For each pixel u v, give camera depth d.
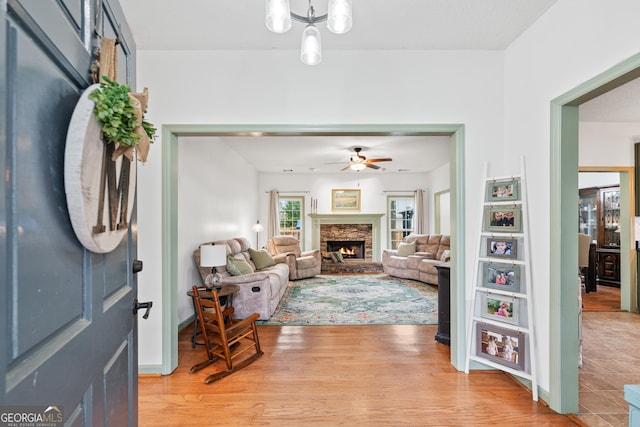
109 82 0.87
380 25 2.29
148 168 2.56
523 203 2.33
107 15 1.06
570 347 2.03
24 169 0.61
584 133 4.36
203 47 2.56
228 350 2.55
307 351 2.96
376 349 3.00
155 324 2.54
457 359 2.61
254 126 2.59
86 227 0.80
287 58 2.61
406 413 2.03
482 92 2.63
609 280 5.82
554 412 2.05
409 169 7.79
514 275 2.36
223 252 3.32
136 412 1.30
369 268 7.65
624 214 4.42
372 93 2.62
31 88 0.63
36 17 0.64
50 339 0.70
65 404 0.74
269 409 2.07
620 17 1.63
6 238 0.56
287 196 8.21
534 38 2.28
